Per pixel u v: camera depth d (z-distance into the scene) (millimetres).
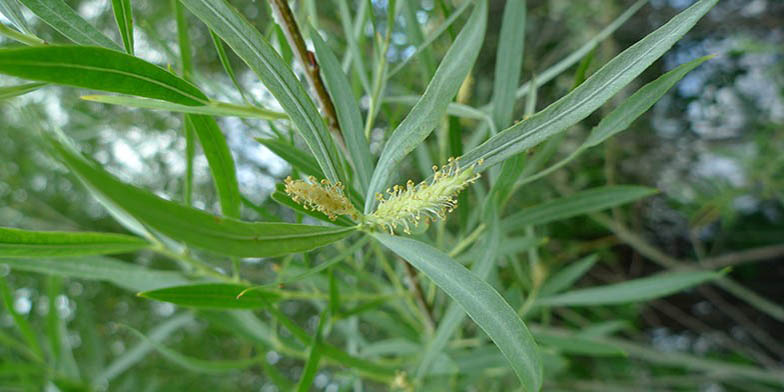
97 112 529
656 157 572
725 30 573
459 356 243
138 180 536
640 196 210
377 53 196
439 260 120
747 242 673
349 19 196
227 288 177
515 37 179
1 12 133
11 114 521
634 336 635
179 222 78
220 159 171
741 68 534
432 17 313
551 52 584
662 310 664
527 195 496
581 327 554
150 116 534
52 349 283
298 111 129
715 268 512
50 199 589
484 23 126
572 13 521
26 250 147
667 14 572
